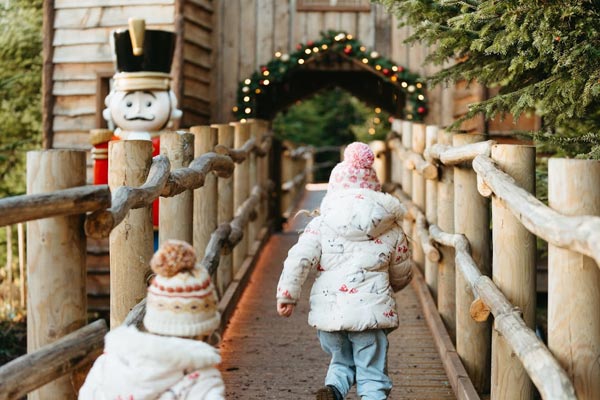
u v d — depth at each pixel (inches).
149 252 191.8
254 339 275.1
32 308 146.4
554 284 143.7
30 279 146.6
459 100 478.6
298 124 1220.5
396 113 564.7
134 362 123.1
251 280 370.9
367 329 181.8
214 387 123.6
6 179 613.9
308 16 492.7
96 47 470.3
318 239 183.5
